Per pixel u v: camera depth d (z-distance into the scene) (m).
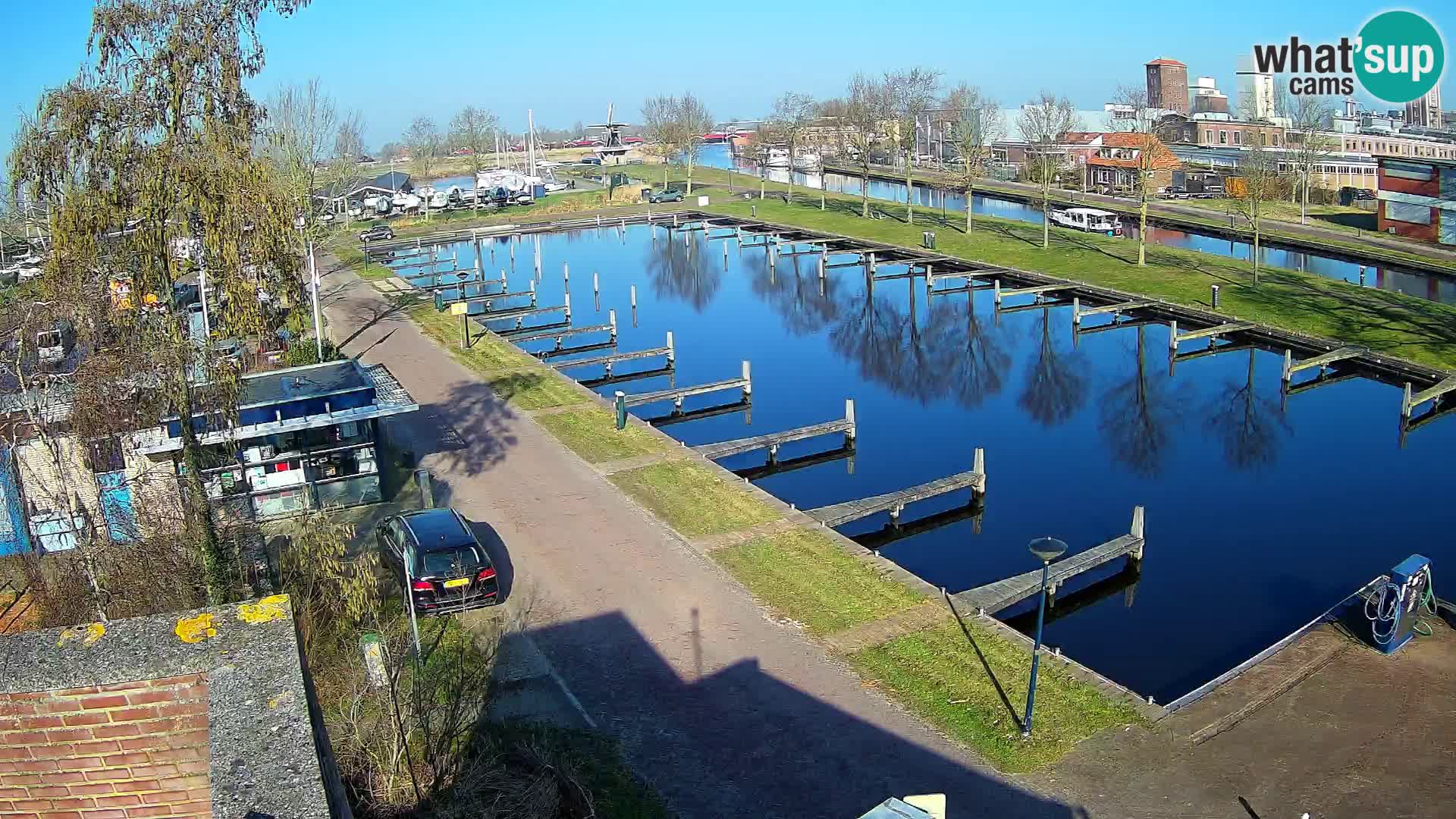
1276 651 18.30
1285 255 68.56
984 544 28.30
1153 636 23.08
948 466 34.50
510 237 88.81
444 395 36.41
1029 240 73.00
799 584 21.34
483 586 20.41
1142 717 16.45
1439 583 25.09
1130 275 59.41
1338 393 41.09
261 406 24.70
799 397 43.03
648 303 62.31
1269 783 14.84
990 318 55.75
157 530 19.31
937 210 89.81
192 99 18.22
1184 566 26.66
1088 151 108.19
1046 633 23.31
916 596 20.66
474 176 107.94
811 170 131.38
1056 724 16.34
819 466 34.72
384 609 20.19
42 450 22.03
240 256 18.58
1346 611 19.38
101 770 6.30
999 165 123.00
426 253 80.50
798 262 74.19
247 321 18.97
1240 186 87.25
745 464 34.97
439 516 22.05
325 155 74.50
